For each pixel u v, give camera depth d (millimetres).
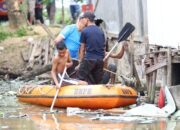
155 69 22391
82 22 22984
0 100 25188
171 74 22125
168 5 23938
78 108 21703
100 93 21422
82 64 22578
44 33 37938
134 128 16906
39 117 19719
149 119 18766
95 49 22500
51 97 22578
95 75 22828
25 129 16844
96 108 21672
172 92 20078
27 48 36750
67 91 22109
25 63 36281
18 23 39312
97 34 22578
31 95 23641
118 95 21266
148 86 22859
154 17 25141
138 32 27109
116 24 30156
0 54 36781
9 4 39344
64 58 22578
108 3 31250
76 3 41531
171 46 23516
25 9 39656
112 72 23188
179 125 17438
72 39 23688
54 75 22688
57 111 21438
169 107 19906
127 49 25672
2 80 34406
